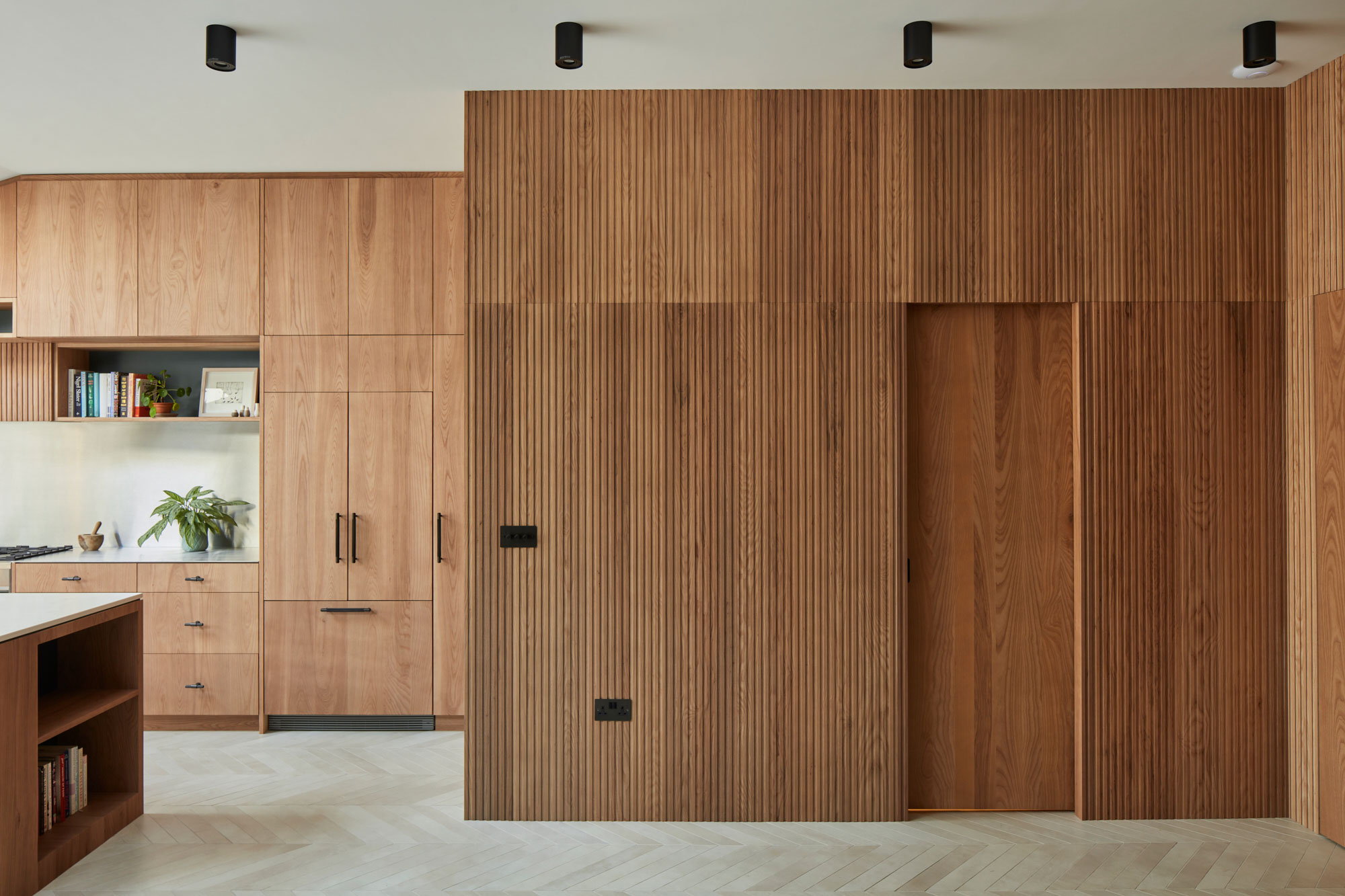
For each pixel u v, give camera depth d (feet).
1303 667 10.42
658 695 10.62
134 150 12.84
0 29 8.97
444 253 13.89
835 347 10.66
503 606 10.64
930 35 8.93
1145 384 10.69
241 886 8.87
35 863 8.71
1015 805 10.94
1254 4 8.55
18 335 14.02
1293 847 9.86
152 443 15.85
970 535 10.96
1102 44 9.45
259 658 13.92
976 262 10.66
